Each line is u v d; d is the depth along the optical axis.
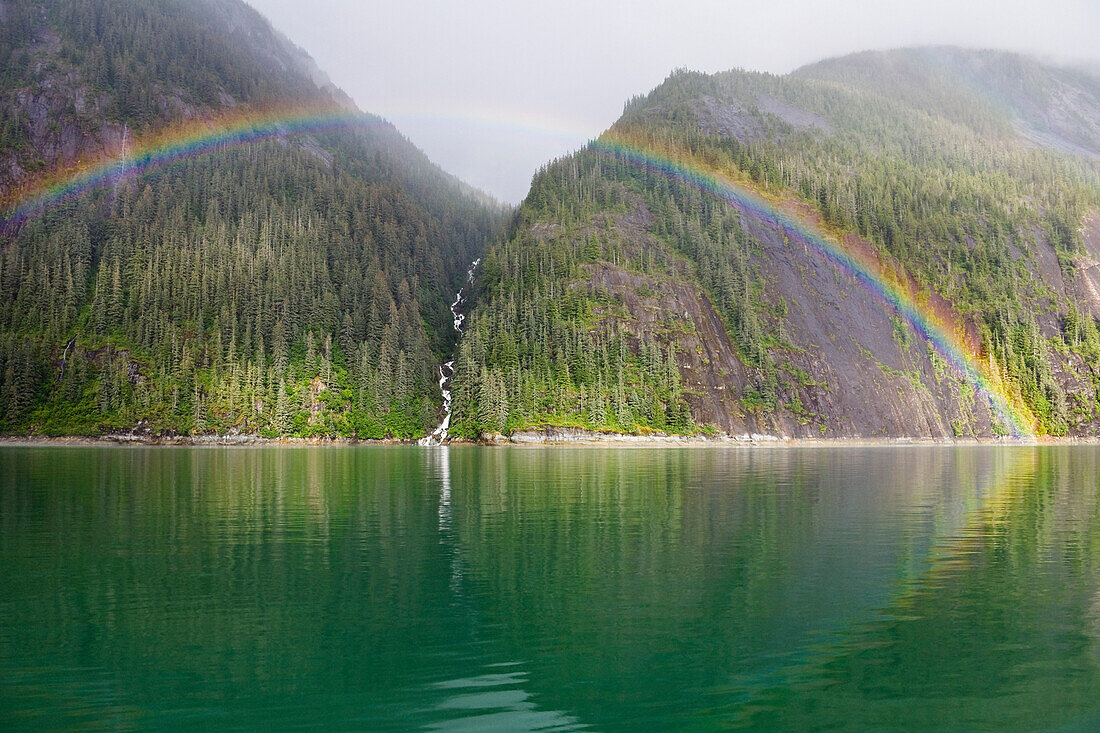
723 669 20.39
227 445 181.25
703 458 118.69
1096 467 96.81
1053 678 19.70
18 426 182.00
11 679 19.83
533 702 18.34
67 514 48.16
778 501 55.44
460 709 17.98
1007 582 29.52
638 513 48.59
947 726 16.98
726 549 36.06
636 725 17.11
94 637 23.02
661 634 23.30
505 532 41.06
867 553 35.19
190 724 17.22
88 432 182.00
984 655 21.38
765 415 197.75
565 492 62.03
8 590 28.36
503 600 26.98
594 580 29.95
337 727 17.05
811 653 21.61
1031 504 53.81
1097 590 28.33
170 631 23.62
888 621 24.53
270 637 23.08
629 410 183.88
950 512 49.19
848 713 17.72
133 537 39.50
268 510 50.19
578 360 194.38
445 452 141.62
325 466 97.12
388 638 23.00
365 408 196.62
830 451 148.88
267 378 196.38
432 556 34.53
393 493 61.31
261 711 17.89
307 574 30.91
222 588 28.70
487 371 187.38
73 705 18.19
